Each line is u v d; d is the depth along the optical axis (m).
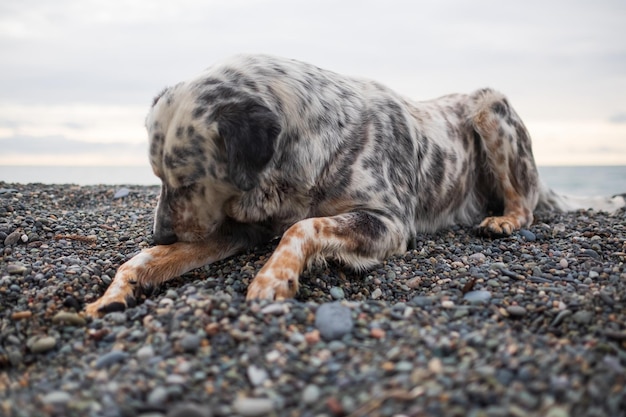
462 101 1.45
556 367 0.62
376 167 1.09
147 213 1.47
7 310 0.86
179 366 0.66
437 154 1.29
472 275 0.98
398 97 1.25
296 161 1.02
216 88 0.98
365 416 0.56
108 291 0.90
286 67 1.06
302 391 0.62
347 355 0.68
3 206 1.37
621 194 1.96
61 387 0.65
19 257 1.04
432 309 0.83
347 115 1.09
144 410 0.60
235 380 0.64
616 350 0.68
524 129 1.45
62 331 0.81
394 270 1.03
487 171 1.44
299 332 0.74
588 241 1.19
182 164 0.97
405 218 1.12
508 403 0.57
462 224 1.40
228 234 1.07
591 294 0.85
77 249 1.12
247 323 0.74
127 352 0.72
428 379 0.61
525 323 0.80
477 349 0.67
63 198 1.67
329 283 0.97
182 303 0.81
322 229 0.97
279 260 0.91
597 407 0.57
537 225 1.39
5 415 0.59
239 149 0.93
